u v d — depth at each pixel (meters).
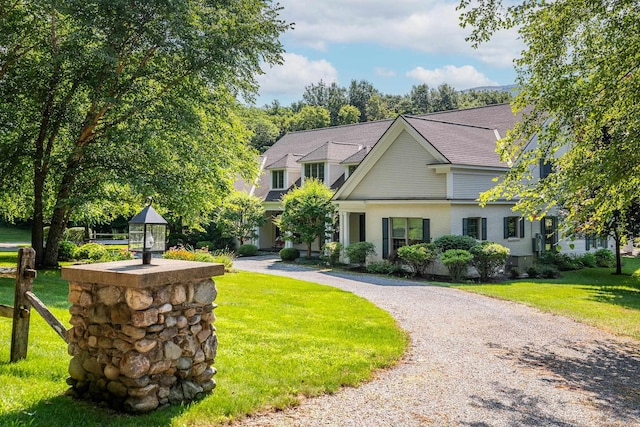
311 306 11.12
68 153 14.15
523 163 8.91
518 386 6.16
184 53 13.93
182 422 4.23
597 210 9.12
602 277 19.72
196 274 4.74
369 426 4.62
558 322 10.48
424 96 103.06
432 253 18.05
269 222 31.73
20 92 13.77
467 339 8.71
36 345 6.24
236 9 14.66
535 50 8.34
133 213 21.02
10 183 15.47
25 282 5.57
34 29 13.91
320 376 5.94
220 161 16.02
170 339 4.56
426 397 5.57
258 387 5.38
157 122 14.17
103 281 4.36
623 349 8.43
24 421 3.90
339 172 27.11
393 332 8.80
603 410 5.40
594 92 7.90
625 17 7.66
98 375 4.51
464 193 19.31
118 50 13.69
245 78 15.53
